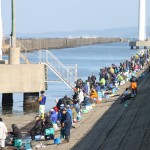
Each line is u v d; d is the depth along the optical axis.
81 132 42.88
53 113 45.62
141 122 42.06
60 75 69.25
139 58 113.25
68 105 45.91
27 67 65.31
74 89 60.66
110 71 78.69
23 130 46.97
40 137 41.03
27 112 63.03
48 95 83.94
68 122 39.09
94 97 61.78
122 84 80.19
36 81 65.56
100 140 38.19
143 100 56.38
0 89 64.88
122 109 53.38
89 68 158.38
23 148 37.56
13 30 65.19
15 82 65.12
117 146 34.88
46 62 68.88
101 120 48.03
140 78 85.00
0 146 36.91
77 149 36.03
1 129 36.81
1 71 64.75
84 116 51.62
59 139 39.12
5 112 63.44
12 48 65.31
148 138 35.22
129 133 38.62
